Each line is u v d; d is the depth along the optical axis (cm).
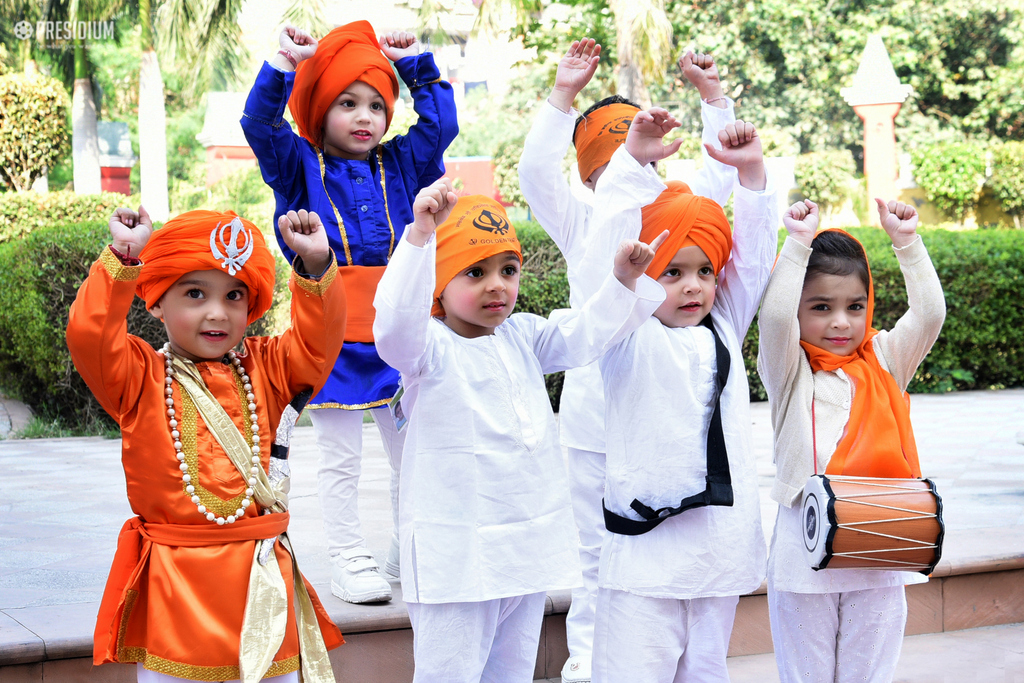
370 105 304
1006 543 365
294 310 212
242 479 205
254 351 219
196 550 200
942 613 345
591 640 288
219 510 203
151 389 203
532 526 224
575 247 283
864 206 1877
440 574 216
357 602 291
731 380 250
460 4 1173
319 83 299
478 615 219
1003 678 300
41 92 1344
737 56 2005
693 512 238
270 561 205
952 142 2006
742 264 263
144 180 1462
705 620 240
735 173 304
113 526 397
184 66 1358
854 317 265
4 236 1020
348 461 301
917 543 241
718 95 302
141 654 203
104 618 204
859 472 255
